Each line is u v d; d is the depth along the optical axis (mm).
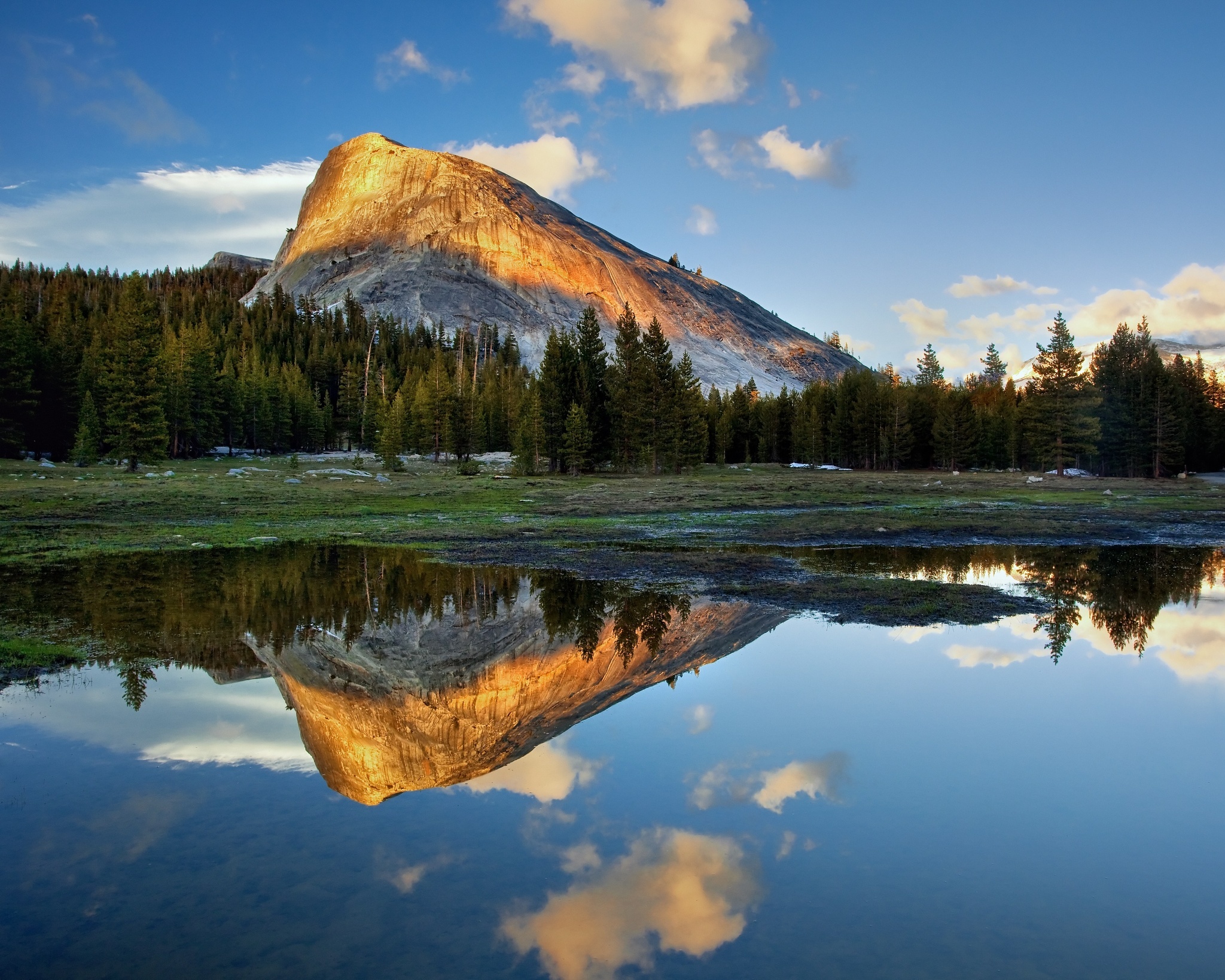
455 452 91188
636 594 22188
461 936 6133
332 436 114938
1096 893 6996
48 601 19891
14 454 65188
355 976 5562
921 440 100812
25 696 12461
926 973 5734
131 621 17938
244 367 103250
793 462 107438
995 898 6875
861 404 100188
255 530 35531
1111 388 87062
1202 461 90250
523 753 10367
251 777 9398
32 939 6020
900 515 42844
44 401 69500
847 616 19250
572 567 27172
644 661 15219
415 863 7324
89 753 10070
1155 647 16203
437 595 21922
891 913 6609
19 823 8047
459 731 11250
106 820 8148
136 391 57375
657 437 76062
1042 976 5723
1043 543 34344
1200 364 97125
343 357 138625
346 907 6527
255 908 6492
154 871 7094
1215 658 15445
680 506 47406
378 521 39969
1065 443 79688
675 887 7000
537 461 76812
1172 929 6418
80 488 43281
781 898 6832
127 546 30297
